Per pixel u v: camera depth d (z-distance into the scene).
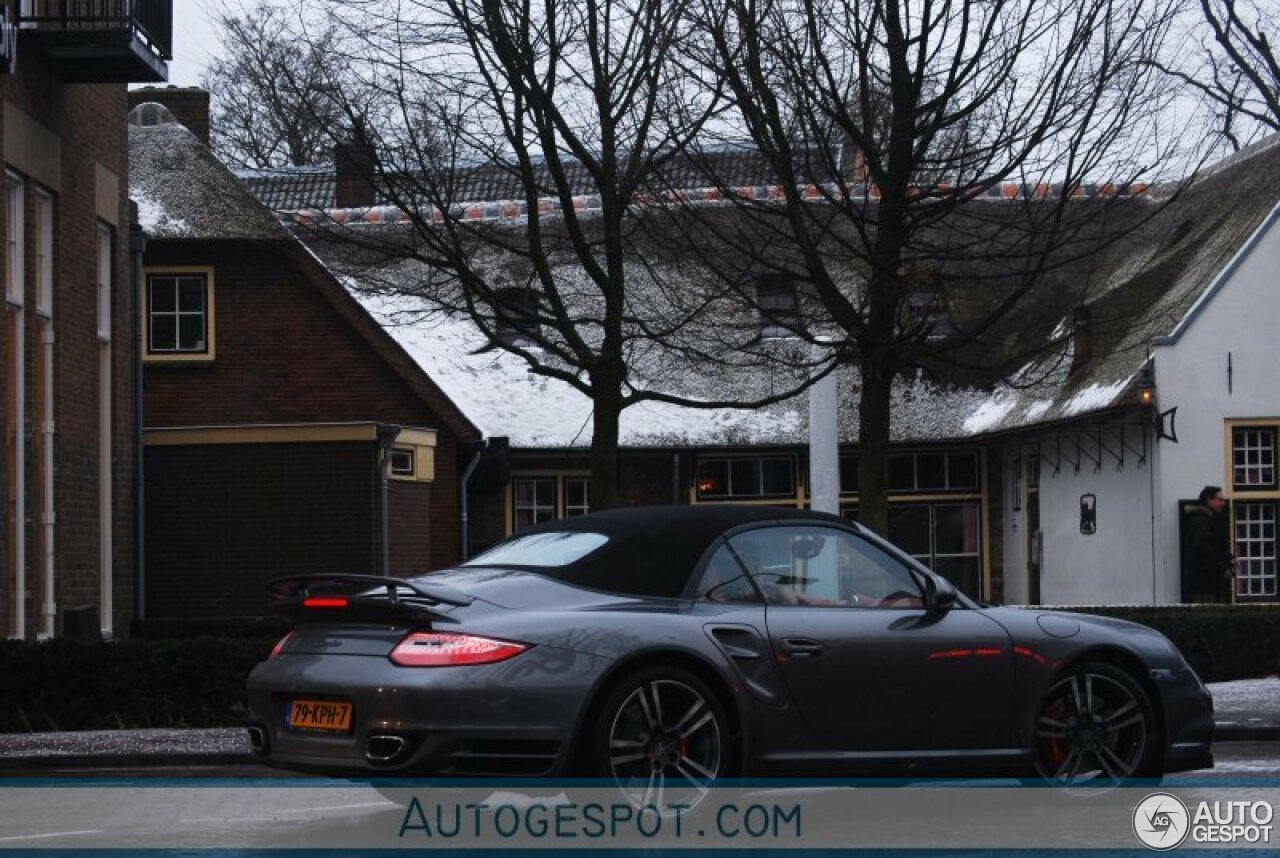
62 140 29.59
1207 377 42.28
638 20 25.23
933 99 24.14
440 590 12.97
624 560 13.66
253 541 40.06
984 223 29.08
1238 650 29.38
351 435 39.97
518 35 24.84
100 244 32.34
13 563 27.52
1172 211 49.31
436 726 12.16
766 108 24.02
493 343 26.98
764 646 13.50
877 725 13.94
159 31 29.67
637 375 44.94
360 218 50.88
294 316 45.81
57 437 28.92
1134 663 15.27
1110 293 47.69
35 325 28.50
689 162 25.70
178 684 23.88
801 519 14.36
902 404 52.66
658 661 13.00
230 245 45.50
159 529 40.09
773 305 30.55
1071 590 47.72
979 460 53.22
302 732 12.89
